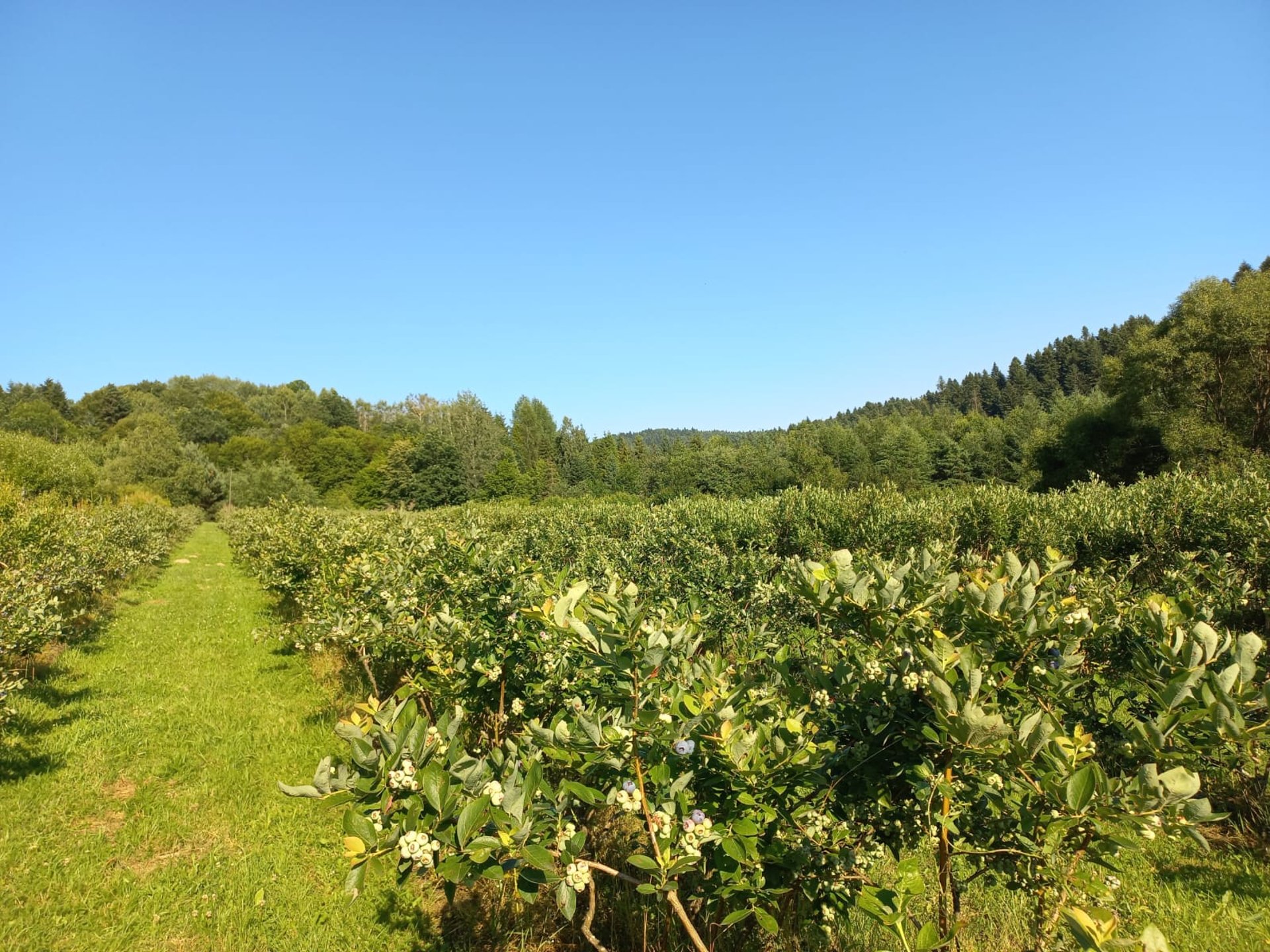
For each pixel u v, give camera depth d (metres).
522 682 3.97
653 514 17.06
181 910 3.84
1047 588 2.93
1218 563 6.45
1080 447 31.75
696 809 1.99
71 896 3.96
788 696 2.61
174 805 5.11
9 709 5.98
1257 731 1.92
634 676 2.15
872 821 2.38
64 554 10.65
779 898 2.61
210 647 10.40
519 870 1.86
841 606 2.51
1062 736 1.99
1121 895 3.42
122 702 7.60
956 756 2.13
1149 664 2.39
